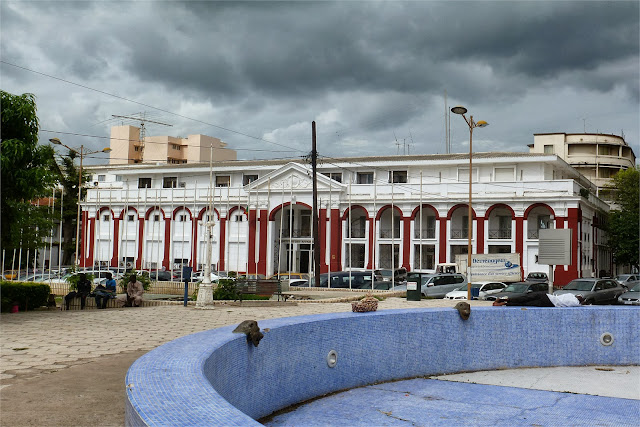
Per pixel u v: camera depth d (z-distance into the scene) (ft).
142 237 183.21
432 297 100.73
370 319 30.94
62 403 21.95
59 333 41.88
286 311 62.59
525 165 159.02
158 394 13.75
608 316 36.17
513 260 115.96
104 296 67.51
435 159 167.53
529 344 35.37
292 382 26.25
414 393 29.14
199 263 176.24
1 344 36.19
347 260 167.63
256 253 169.48
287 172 169.78
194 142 282.15
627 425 24.08
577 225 143.95
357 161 176.24
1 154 56.29
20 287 62.80
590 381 31.76
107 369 28.53
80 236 203.51
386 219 167.84
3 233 63.57
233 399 21.15
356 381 30.14
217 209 177.47
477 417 25.07
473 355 34.45
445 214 155.43
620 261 191.52
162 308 65.77
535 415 25.40
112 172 200.64
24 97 59.62
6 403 21.85
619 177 196.34
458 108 94.73
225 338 21.76
